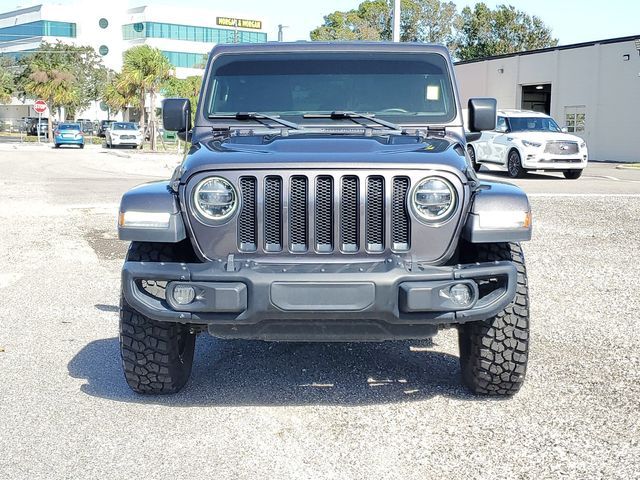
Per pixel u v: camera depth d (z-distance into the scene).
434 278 4.27
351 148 4.69
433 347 6.16
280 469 3.93
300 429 4.46
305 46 5.85
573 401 4.86
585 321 6.89
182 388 5.16
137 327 4.70
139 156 37.28
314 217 4.40
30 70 75.38
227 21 102.12
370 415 4.68
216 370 5.60
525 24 80.50
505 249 4.74
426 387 5.18
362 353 6.00
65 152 42.41
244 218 4.45
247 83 5.76
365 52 5.80
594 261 9.71
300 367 5.66
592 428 4.43
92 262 9.79
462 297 4.33
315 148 4.68
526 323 4.65
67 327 6.77
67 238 11.51
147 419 4.62
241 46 5.88
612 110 37.16
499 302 4.40
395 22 21.11
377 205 4.43
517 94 43.59
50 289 8.28
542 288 8.24
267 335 4.44
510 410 4.72
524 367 4.71
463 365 5.02
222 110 5.70
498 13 80.19
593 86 38.12
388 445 4.22
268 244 4.44
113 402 4.91
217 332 4.46
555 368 5.54
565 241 11.18
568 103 39.88
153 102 58.53
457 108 5.65
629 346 6.09
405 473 3.87
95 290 8.25
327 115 5.59
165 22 98.81
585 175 24.91
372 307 4.21
